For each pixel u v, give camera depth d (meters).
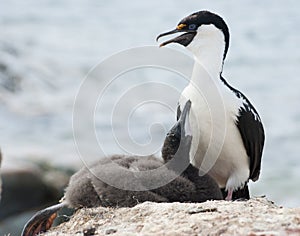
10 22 60.72
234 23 64.25
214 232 9.15
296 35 57.88
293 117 34.91
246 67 46.38
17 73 39.94
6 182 23.53
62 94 38.88
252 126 12.71
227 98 12.61
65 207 11.53
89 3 71.31
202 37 13.06
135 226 9.78
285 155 29.92
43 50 49.22
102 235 9.56
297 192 26.73
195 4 72.62
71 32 57.75
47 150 28.23
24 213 23.88
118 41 55.75
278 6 71.50
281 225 9.20
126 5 71.56
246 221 9.36
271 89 40.41
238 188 12.95
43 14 64.81
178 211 9.98
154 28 61.47
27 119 34.44
